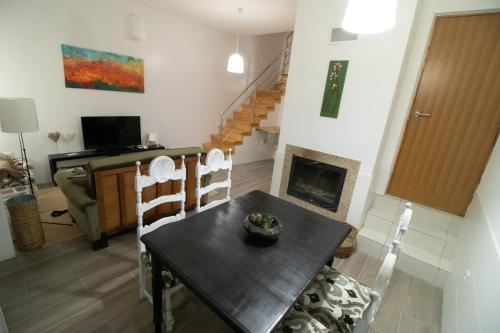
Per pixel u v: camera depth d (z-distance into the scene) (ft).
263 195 6.97
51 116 11.80
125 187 7.72
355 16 3.75
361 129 8.85
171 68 15.60
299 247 4.65
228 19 14.25
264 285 3.60
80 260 7.21
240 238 4.73
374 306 3.11
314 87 9.75
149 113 15.34
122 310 5.75
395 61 7.81
